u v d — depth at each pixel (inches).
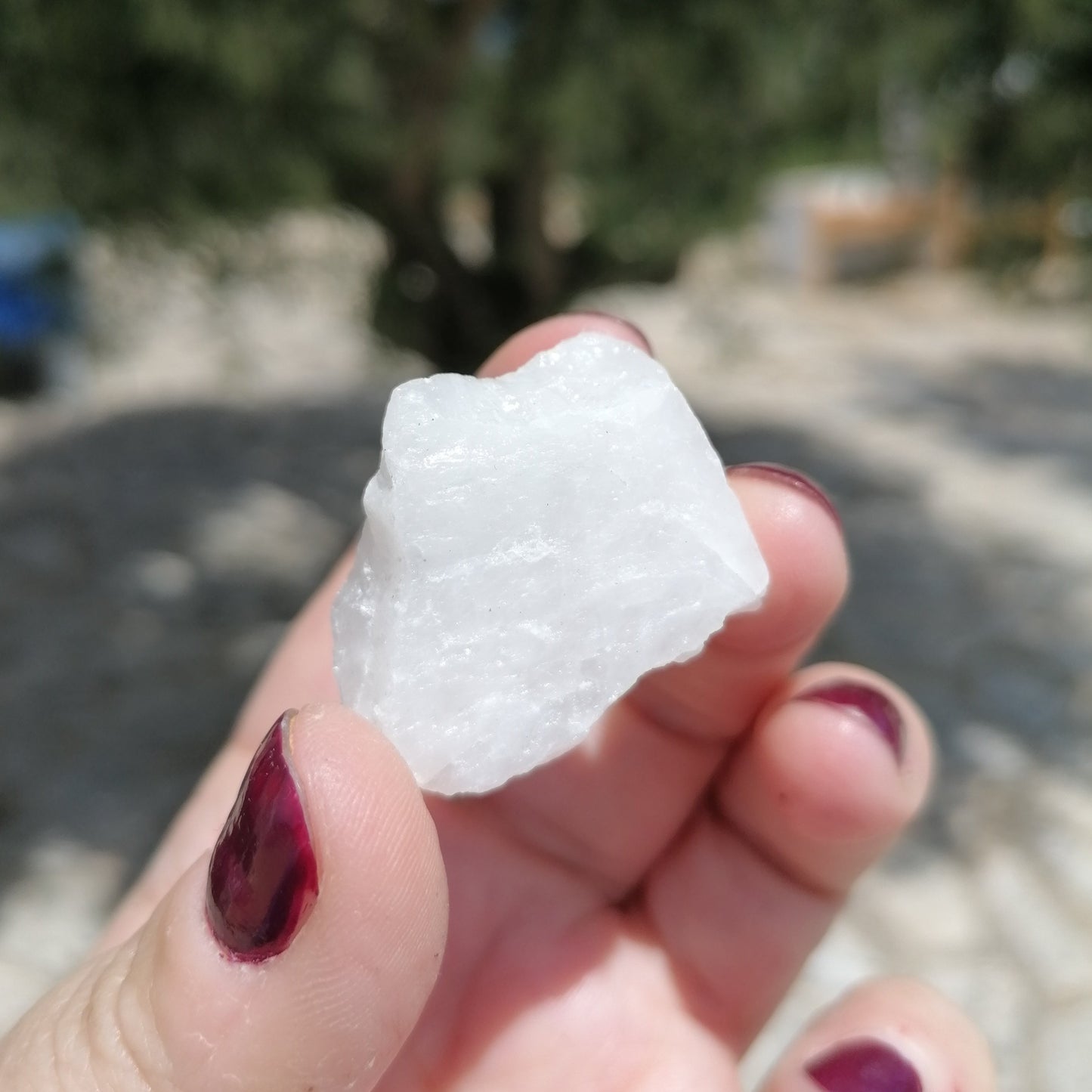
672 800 4.1
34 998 6.5
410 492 3.2
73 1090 2.8
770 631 3.8
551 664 3.2
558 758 4.1
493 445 3.3
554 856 4.1
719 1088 3.8
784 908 4.0
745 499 3.8
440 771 3.1
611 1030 3.8
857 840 3.9
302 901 2.6
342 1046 2.7
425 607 3.2
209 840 4.0
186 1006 2.7
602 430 3.4
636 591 3.3
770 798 3.9
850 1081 3.5
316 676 4.4
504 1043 3.8
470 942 3.9
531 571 3.3
